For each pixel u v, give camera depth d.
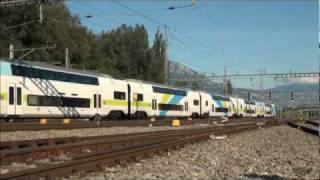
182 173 16.62
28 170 13.52
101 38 134.12
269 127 62.16
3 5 37.25
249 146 30.45
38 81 41.41
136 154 20.06
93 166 16.33
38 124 33.16
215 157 22.45
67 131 32.62
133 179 14.88
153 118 61.91
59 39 90.31
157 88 63.41
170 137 28.95
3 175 12.59
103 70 110.38
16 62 39.28
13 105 38.62
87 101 48.00
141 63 132.50
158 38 130.00
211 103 83.44
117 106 53.06
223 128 42.81
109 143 23.39
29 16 84.62
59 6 92.12
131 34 135.00
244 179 15.54
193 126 51.19
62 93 44.41
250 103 112.12
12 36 83.12
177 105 69.44
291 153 26.56
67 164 15.02
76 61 98.69
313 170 18.56
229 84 124.25
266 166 19.59
